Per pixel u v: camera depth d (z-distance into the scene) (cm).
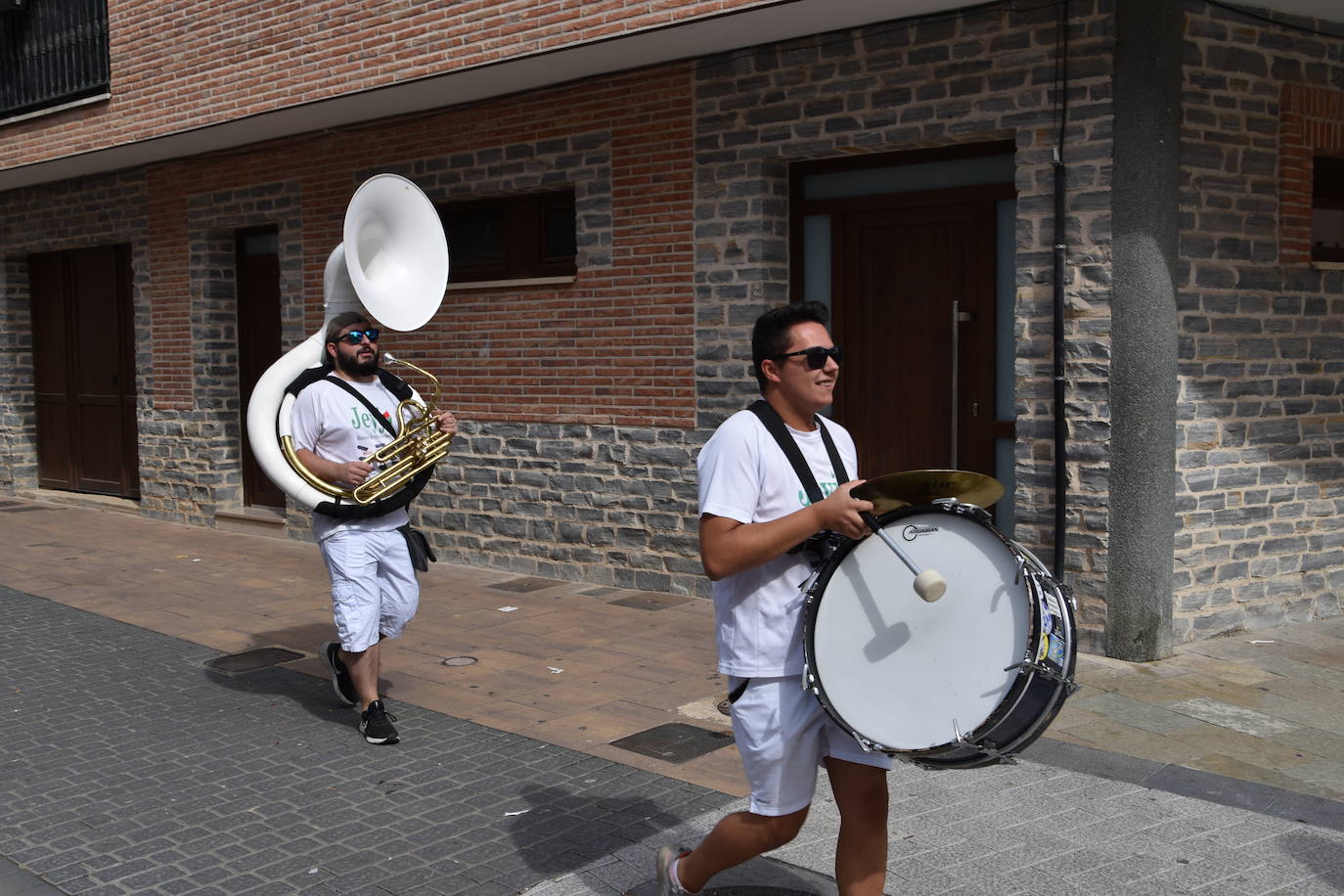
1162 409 616
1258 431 672
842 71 711
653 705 579
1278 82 664
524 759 506
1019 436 656
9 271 1378
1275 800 448
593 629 730
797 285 776
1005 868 392
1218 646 653
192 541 1084
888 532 295
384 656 671
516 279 912
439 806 456
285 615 781
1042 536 652
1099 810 439
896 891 376
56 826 442
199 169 1127
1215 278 646
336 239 1011
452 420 572
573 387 869
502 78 824
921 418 730
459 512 952
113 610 797
